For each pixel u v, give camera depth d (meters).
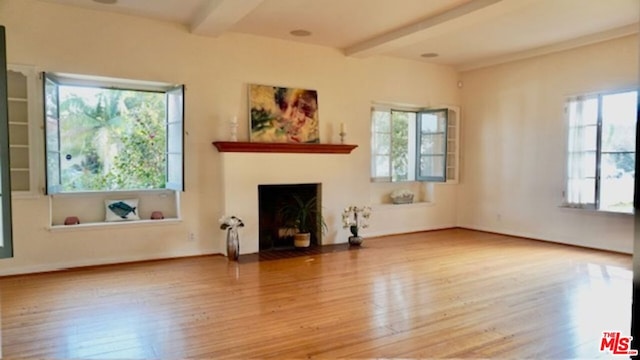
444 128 7.23
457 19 4.75
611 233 5.83
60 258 4.80
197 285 4.25
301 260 5.33
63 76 4.81
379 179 7.17
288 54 6.07
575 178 6.13
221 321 3.32
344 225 6.35
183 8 4.79
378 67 6.91
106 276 4.55
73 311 3.52
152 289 4.11
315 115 6.29
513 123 7.00
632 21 5.21
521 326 3.22
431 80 7.50
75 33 4.76
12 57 4.48
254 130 5.79
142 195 5.49
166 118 5.53
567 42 6.06
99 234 5.00
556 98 6.40
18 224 4.59
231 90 5.67
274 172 5.86
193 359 2.70
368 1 4.53
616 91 5.68
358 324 3.26
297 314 3.47
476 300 3.81
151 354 2.77
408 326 3.22
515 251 5.85
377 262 5.23
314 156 6.20
